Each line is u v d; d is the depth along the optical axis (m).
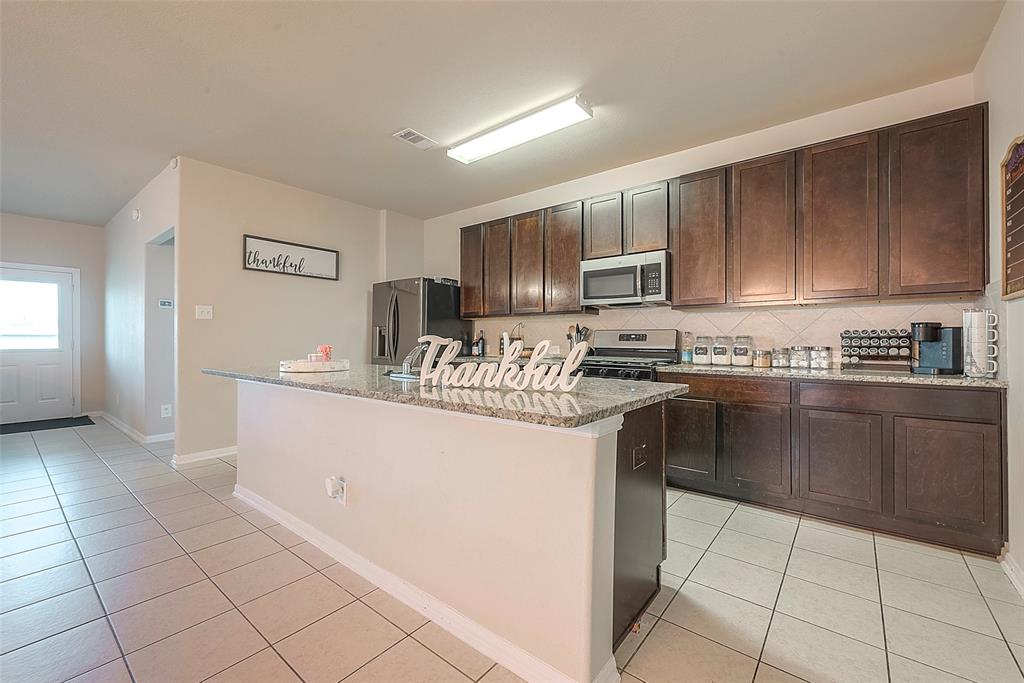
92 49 2.24
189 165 3.64
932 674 1.40
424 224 5.51
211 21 2.05
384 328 4.77
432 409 1.63
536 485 1.41
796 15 2.01
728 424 2.82
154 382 4.50
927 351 2.43
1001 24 2.02
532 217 4.18
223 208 3.84
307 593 1.86
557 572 1.36
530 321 4.54
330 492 2.13
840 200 2.64
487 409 1.31
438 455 1.70
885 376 2.35
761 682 1.38
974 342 2.23
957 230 2.30
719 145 3.30
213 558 2.14
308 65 2.38
